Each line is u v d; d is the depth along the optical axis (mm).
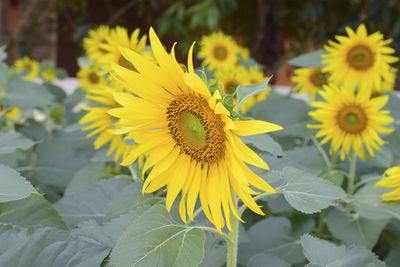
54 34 3500
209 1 2396
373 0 2408
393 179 694
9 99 1080
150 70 633
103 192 872
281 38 2473
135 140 658
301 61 1171
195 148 646
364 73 1150
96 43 1425
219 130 643
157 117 654
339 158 1141
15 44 2887
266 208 1081
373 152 1025
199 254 619
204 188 649
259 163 571
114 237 686
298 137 1328
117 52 1011
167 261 612
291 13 2572
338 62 1159
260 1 2457
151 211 644
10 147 812
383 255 1087
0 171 613
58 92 1544
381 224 915
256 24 2471
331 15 2693
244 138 716
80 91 1412
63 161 1156
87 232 693
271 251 948
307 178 686
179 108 652
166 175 664
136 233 625
